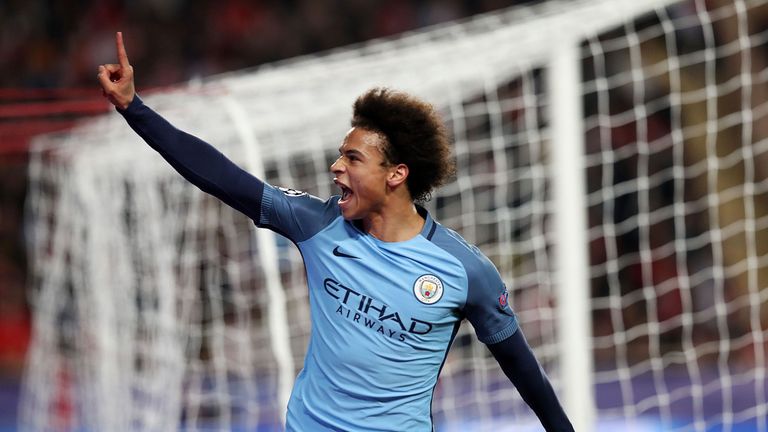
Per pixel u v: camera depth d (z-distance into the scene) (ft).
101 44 164.55
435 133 37.40
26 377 122.52
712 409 99.71
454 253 37.32
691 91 129.39
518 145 116.16
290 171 101.55
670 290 125.18
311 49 161.68
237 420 96.12
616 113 130.72
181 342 92.79
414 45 75.31
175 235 90.43
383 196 37.19
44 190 111.75
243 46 163.94
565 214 63.67
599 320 124.06
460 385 100.99
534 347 101.14
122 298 89.92
